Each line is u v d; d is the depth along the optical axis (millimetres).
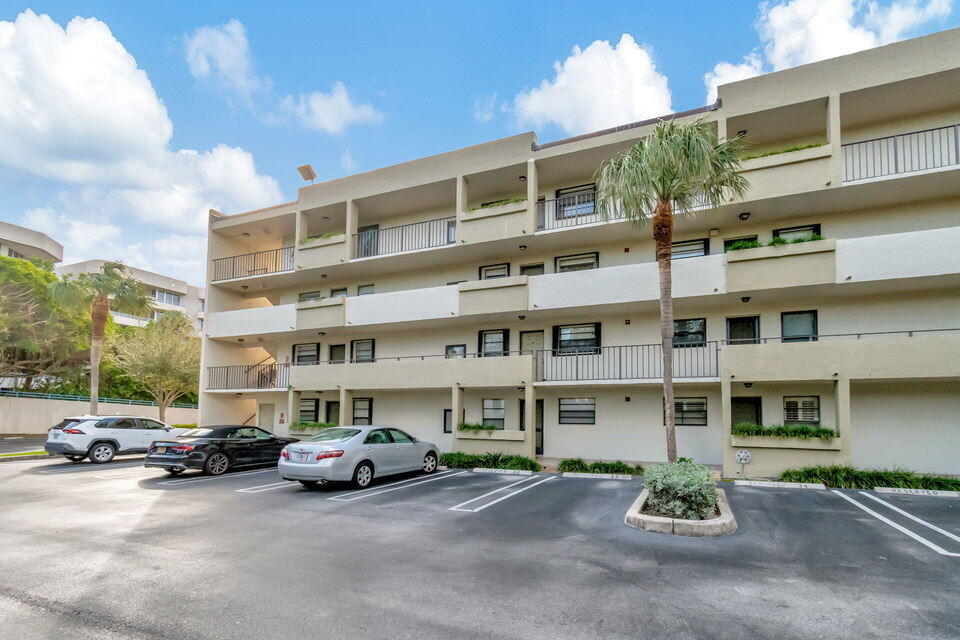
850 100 14484
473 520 8875
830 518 8859
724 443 13789
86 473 15156
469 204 21688
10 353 32469
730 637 4387
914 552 6844
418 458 14336
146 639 4348
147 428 19453
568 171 18922
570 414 18000
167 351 31047
